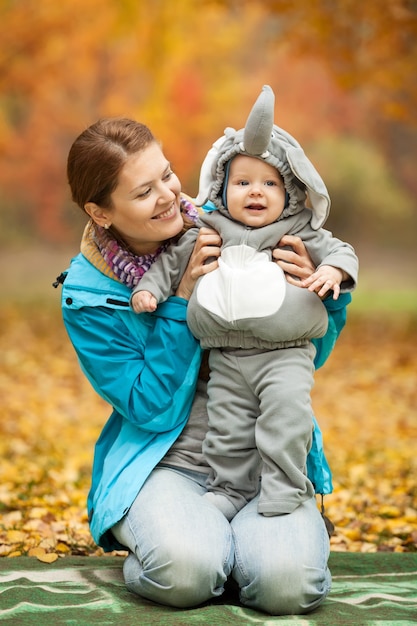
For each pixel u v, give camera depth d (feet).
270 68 103.96
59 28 59.31
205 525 12.37
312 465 13.62
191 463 13.47
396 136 120.88
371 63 45.93
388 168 119.55
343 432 30.94
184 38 74.33
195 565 12.02
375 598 13.25
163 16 66.33
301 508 12.69
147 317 13.71
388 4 40.98
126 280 13.66
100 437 14.38
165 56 72.38
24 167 102.78
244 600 12.44
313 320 12.72
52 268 101.40
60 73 67.46
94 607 12.30
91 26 64.69
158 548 12.14
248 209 13.12
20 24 57.62
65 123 91.30
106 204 13.26
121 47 82.33
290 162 12.67
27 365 43.83
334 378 42.37
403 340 53.83
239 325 12.66
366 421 32.73
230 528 12.66
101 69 84.74
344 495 21.38
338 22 43.39
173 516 12.39
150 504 12.60
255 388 12.84
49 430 30.12
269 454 12.44
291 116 106.63
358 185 110.32
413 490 22.31
